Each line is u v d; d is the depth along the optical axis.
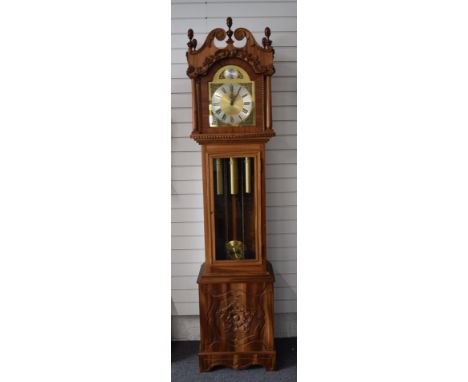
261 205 1.99
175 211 2.19
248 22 2.09
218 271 2.02
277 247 2.21
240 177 2.01
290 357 2.09
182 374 1.99
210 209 1.99
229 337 2.02
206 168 1.97
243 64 1.92
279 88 2.14
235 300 2.00
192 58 1.90
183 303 2.23
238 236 2.05
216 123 1.95
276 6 2.09
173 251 2.20
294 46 2.12
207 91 1.93
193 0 2.07
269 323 2.01
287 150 2.17
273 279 1.99
